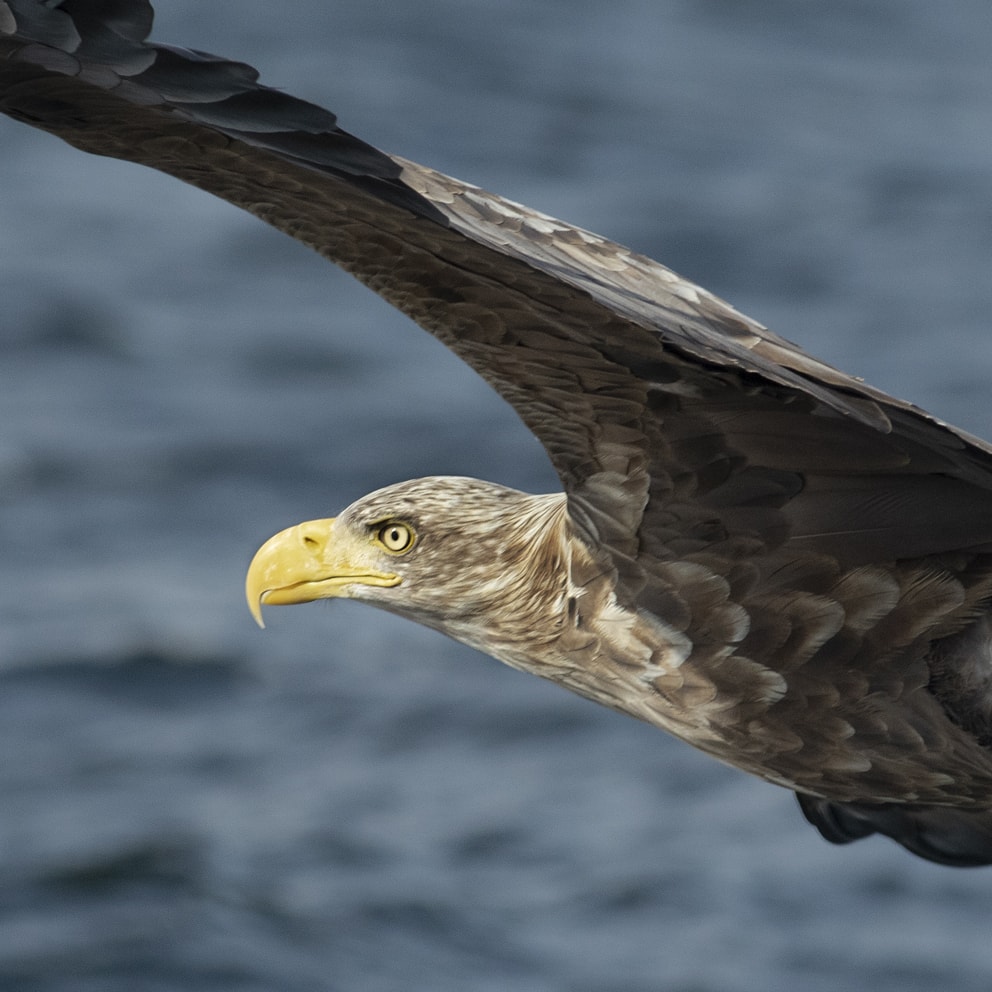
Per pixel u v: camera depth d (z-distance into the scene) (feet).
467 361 21.18
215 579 71.05
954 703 23.61
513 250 18.61
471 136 130.62
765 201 121.29
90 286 103.91
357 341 97.60
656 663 24.43
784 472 22.43
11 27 16.24
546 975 49.29
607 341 20.29
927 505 22.43
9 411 87.15
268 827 55.42
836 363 97.25
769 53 152.87
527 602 26.14
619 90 141.18
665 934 50.55
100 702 62.13
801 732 24.18
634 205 119.75
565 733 60.54
